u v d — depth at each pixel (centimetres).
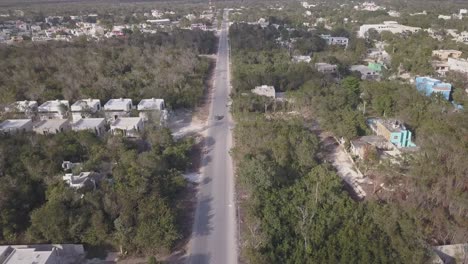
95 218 4553
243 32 17962
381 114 8644
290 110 9050
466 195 4709
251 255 4156
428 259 4125
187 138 7462
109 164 6025
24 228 4850
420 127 7275
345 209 4997
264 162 5784
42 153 6172
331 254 4297
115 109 8319
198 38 16488
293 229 4728
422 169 5075
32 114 8456
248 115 8069
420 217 4728
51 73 10900
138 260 4366
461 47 14100
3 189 5006
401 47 14300
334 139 7625
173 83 10112
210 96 10469
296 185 5584
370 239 4431
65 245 4450
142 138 7175
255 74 10800
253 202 5131
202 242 4625
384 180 5531
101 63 11725
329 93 9294
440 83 9788
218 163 6656
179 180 5675
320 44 15762
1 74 10369
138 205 4809
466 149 5128
